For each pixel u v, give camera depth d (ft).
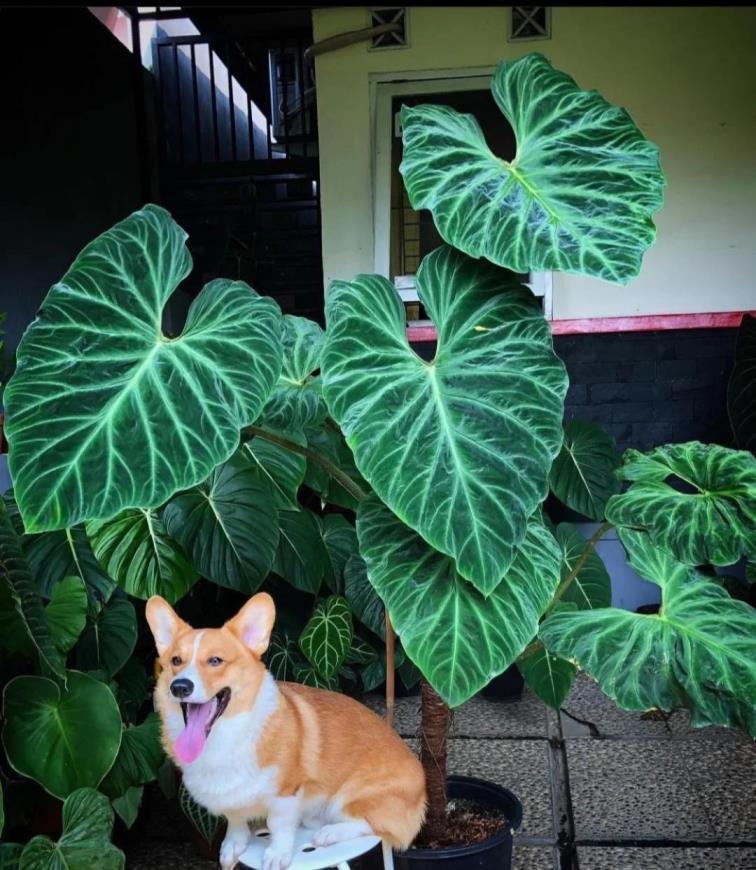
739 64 10.75
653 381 11.19
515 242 4.60
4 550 5.23
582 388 11.28
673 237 11.07
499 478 4.40
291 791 4.58
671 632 5.06
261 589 9.45
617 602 11.37
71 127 12.10
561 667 7.14
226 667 4.38
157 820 7.53
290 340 6.24
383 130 11.21
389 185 11.29
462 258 5.07
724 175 10.95
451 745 8.59
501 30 10.97
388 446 4.44
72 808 4.88
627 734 8.73
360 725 5.00
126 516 6.79
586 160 4.92
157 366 4.40
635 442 11.29
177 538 6.65
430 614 4.58
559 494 9.09
